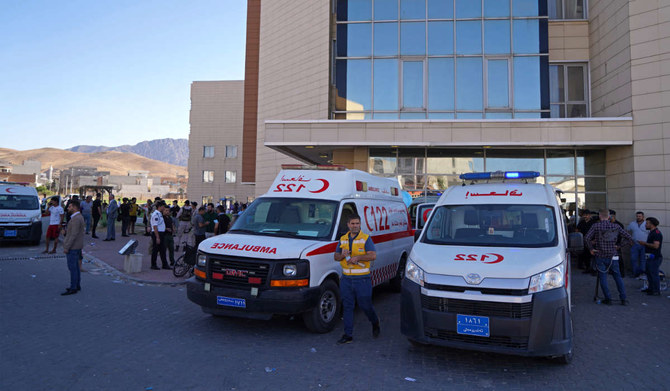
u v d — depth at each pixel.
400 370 4.87
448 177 15.21
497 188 6.52
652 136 12.44
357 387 4.39
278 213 7.13
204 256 6.25
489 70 15.84
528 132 13.61
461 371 4.88
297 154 16.89
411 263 5.29
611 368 5.02
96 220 18.97
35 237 15.02
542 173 14.89
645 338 6.25
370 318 6.02
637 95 12.82
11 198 15.59
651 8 12.65
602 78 14.91
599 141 13.05
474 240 5.69
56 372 4.59
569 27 16.33
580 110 16.19
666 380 4.67
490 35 15.95
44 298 7.88
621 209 13.42
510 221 5.83
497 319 4.57
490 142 13.79
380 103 16.22
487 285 4.66
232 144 47.53
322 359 5.19
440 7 16.22
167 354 5.23
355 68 16.47
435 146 14.55
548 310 4.55
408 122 14.16
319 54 17.94
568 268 5.54
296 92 19.20
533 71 15.66
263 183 22.17
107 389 4.22
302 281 5.84
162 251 11.56
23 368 4.67
